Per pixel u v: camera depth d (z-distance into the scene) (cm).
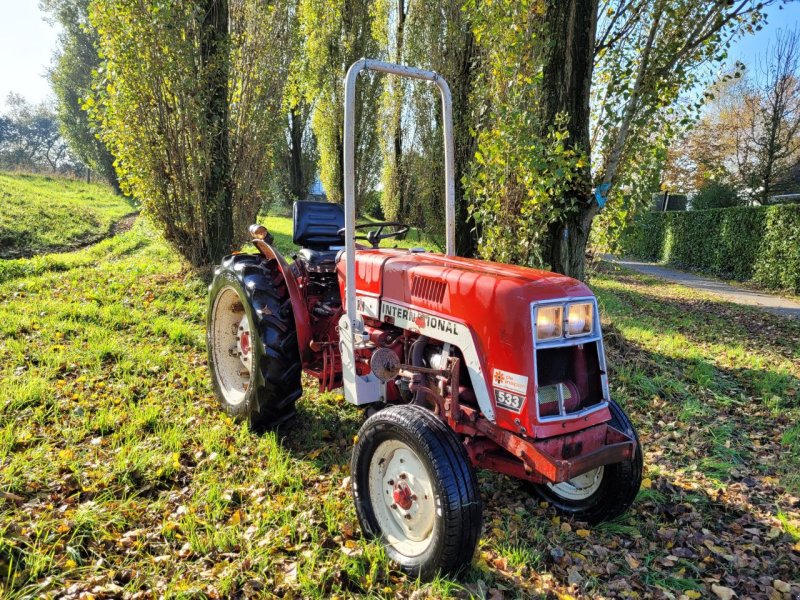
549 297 244
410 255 326
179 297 706
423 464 240
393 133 1777
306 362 369
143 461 312
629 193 564
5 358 459
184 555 247
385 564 250
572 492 315
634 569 268
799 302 1209
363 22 1691
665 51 504
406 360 300
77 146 3284
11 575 223
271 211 2948
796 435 438
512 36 499
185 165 790
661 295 1260
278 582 234
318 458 343
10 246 1245
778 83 1775
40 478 291
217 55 788
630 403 488
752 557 283
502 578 250
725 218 1642
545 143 520
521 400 241
